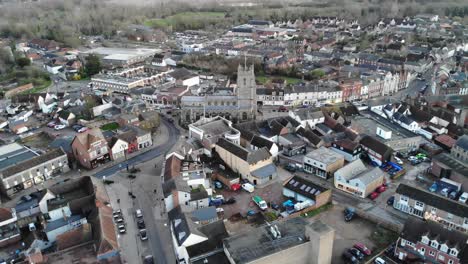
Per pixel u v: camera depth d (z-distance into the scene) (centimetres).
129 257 10238
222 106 19200
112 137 15788
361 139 15475
